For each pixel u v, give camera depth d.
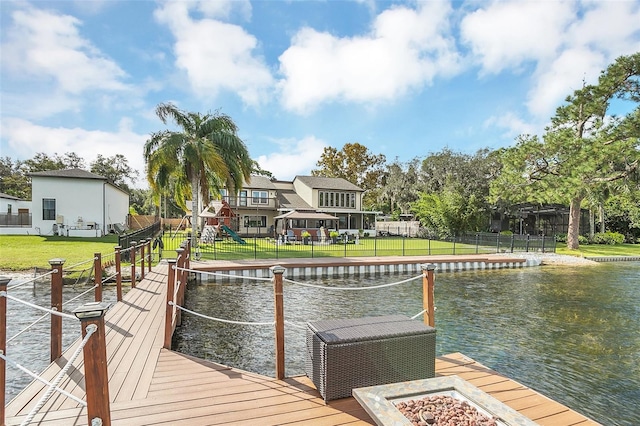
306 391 3.51
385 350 3.43
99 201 25.02
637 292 11.18
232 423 2.91
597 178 19.97
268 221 33.44
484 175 33.03
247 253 18.09
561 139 19.97
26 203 28.73
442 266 16.42
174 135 16.95
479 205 30.12
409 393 2.79
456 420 2.43
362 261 15.09
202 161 17.41
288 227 31.69
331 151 51.09
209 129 18.27
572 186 19.30
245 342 6.24
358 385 3.35
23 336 6.61
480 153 34.53
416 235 34.12
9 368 5.26
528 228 36.19
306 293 10.58
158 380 3.73
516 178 22.19
